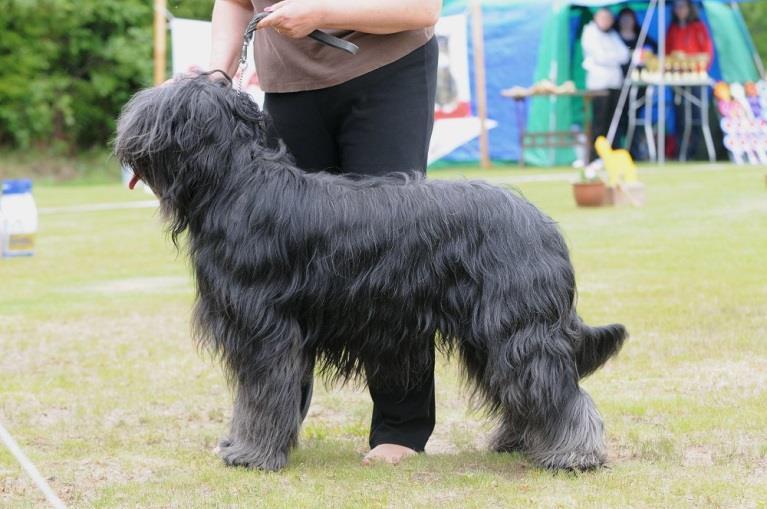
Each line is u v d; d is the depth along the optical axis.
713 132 23.62
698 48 23.22
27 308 8.41
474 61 23.36
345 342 4.19
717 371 5.82
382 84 4.57
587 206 14.48
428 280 4.05
